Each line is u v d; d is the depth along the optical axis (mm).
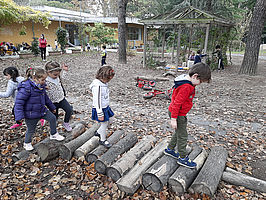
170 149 3160
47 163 3465
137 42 35531
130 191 2766
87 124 4719
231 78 11234
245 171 3285
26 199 2783
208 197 2725
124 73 12344
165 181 2797
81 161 3477
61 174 3248
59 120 4949
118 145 3520
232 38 16609
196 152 3396
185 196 2768
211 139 4371
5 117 5125
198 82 2555
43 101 3301
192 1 23219
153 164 3070
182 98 2594
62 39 21281
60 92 3742
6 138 4145
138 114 5758
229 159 3562
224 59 16203
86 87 8695
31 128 3359
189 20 12125
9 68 3748
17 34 22203
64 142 3660
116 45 30984
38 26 24469
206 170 2943
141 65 15758
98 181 3105
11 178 3127
